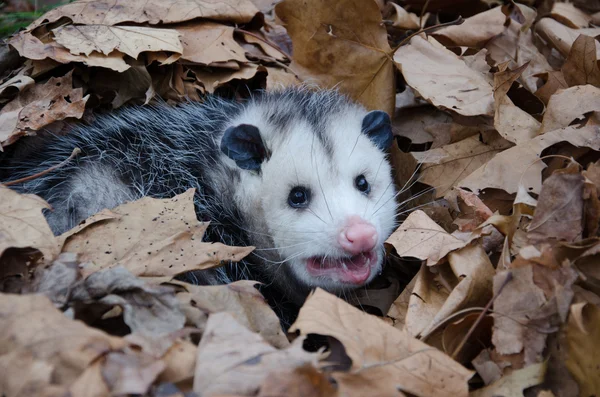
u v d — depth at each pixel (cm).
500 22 70
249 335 49
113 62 64
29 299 48
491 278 56
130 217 56
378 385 50
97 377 47
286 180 59
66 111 63
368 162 61
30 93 64
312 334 58
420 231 58
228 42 68
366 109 67
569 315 52
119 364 47
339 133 61
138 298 51
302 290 62
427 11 76
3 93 64
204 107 66
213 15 69
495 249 57
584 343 51
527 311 53
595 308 52
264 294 63
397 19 73
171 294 51
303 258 60
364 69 68
